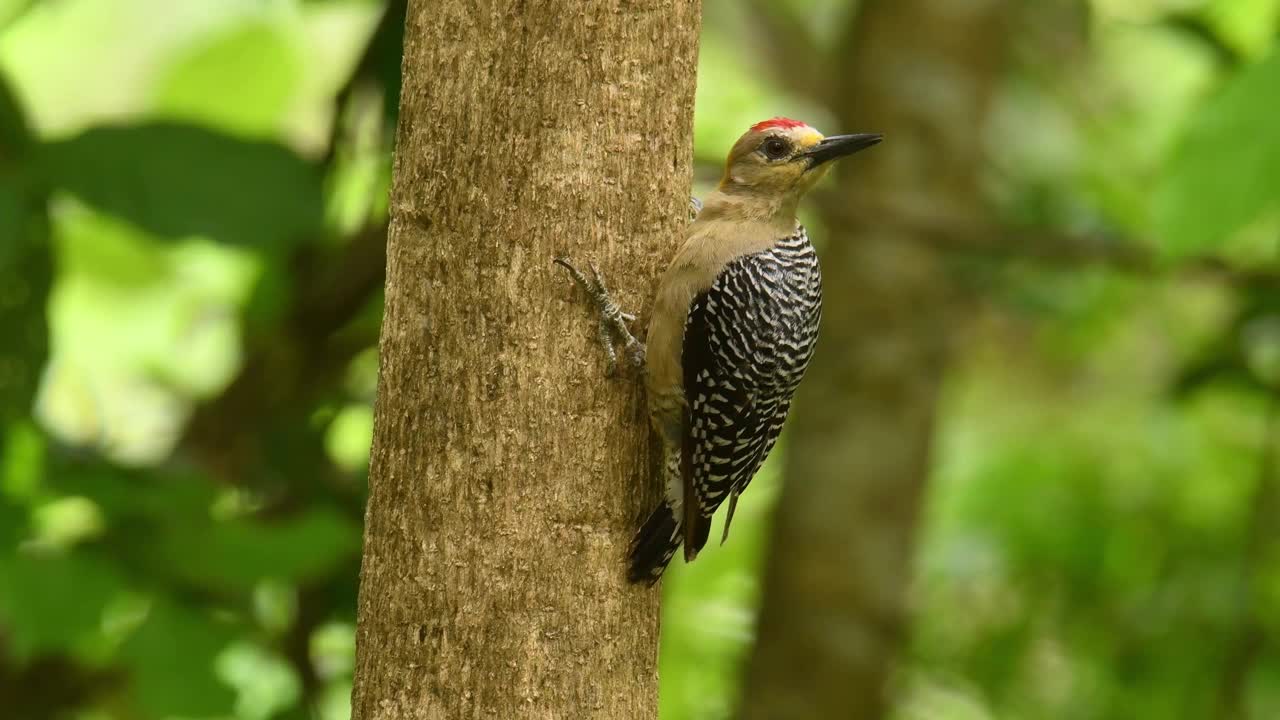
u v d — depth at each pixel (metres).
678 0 7.16
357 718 6.81
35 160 8.00
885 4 14.88
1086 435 15.98
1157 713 14.52
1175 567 14.99
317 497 10.61
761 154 8.86
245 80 14.05
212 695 8.20
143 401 13.32
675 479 7.59
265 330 11.19
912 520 14.73
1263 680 14.59
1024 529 15.26
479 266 6.81
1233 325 12.65
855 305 14.68
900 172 14.66
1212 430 15.54
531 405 6.84
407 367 6.85
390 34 9.80
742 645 15.17
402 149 6.94
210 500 8.46
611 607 6.97
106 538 8.37
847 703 14.52
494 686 6.71
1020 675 15.17
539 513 6.84
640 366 7.18
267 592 10.45
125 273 13.56
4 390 8.70
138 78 15.59
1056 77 16.78
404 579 6.76
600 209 7.00
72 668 10.92
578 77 6.90
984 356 17.86
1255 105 7.47
